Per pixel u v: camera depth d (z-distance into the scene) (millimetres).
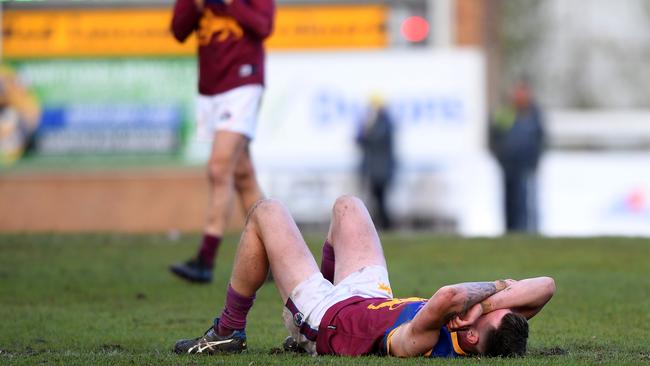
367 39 68250
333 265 21812
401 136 67625
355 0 68188
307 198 67750
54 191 68000
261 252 20844
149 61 67625
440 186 67750
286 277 20359
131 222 67688
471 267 38000
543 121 67625
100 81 67875
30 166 68125
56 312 28859
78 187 67938
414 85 67688
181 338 24703
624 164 69812
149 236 49094
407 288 32531
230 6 32875
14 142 68188
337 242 21109
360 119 67250
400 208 67625
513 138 66875
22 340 24375
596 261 39375
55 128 68000
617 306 29219
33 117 68000
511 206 67375
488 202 67875
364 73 67625
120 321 27312
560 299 30484
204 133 34000
